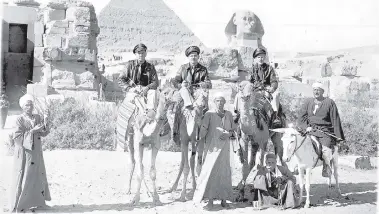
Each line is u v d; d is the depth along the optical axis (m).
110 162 14.83
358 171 15.25
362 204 10.16
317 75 34.91
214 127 9.61
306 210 9.52
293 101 24.77
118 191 11.27
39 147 9.01
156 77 10.70
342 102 28.03
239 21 31.80
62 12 26.64
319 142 10.33
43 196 9.09
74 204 9.85
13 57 27.58
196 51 10.65
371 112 24.59
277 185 9.91
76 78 24.81
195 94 10.30
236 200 10.45
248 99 10.12
